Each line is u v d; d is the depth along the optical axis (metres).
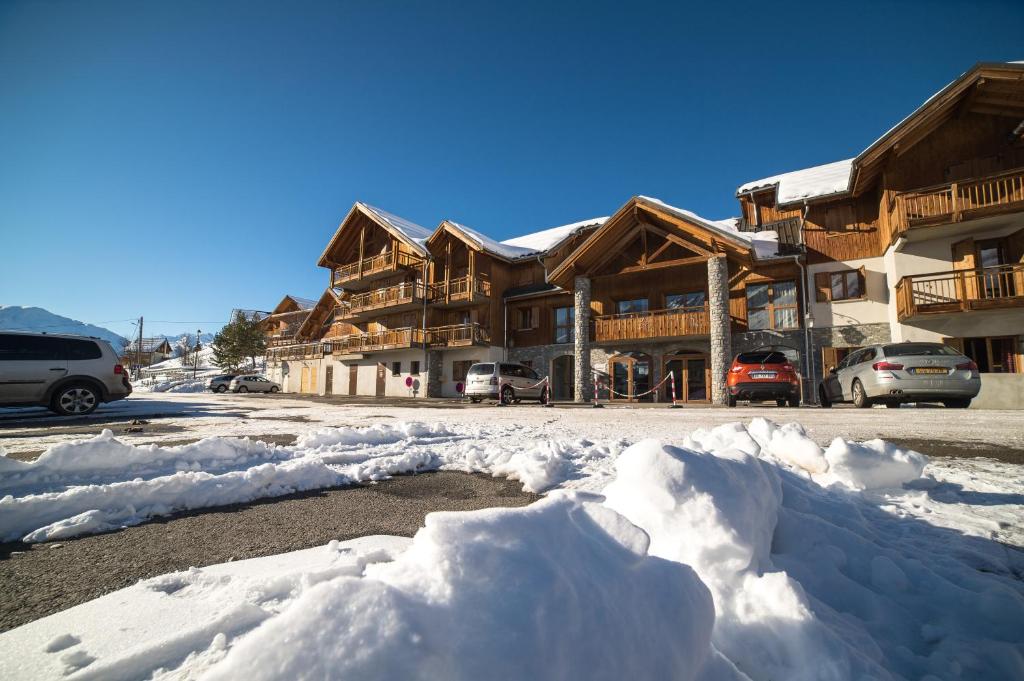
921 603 1.28
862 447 2.60
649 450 1.37
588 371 16.14
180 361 69.44
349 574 1.38
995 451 3.63
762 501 1.46
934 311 11.95
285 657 0.55
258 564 1.56
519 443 4.17
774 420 6.38
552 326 20.83
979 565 1.55
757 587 1.13
